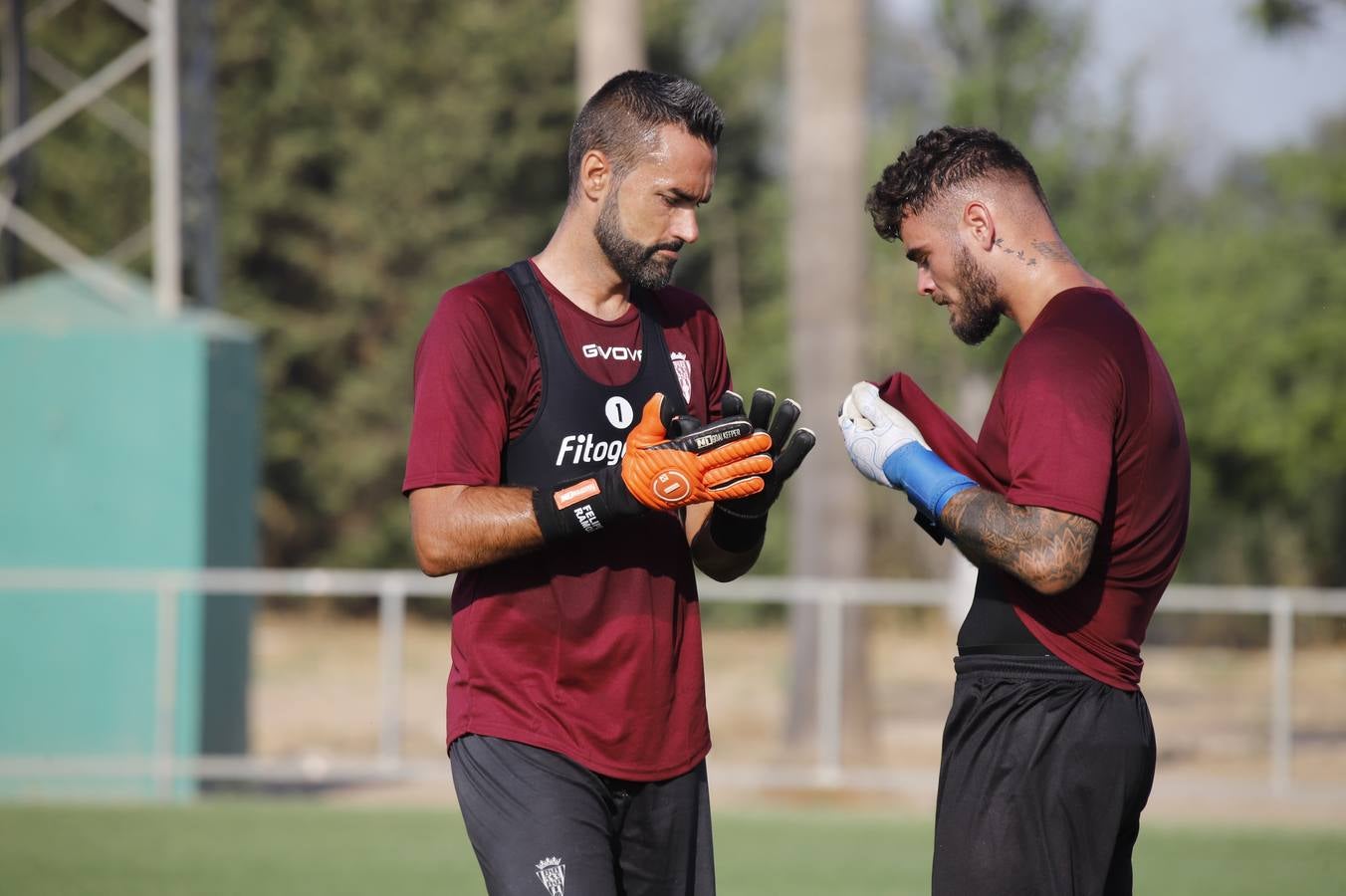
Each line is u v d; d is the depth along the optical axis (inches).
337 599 4104.3
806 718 1588.3
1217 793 1364.4
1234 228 2652.6
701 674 486.3
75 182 3944.4
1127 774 451.8
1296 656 2709.2
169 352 1430.9
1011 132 2810.0
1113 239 2768.2
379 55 4170.8
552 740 460.4
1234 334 2293.3
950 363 3533.5
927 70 3513.8
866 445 474.3
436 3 4247.0
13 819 1242.6
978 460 474.6
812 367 1625.2
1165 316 2367.1
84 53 3944.4
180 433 1429.6
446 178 4133.9
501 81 4244.6
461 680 477.1
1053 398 433.4
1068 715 450.0
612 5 1786.4
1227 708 2298.2
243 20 4079.7
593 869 452.8
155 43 1510.8
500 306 468.8
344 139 4148.6
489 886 462.9
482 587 472.1
